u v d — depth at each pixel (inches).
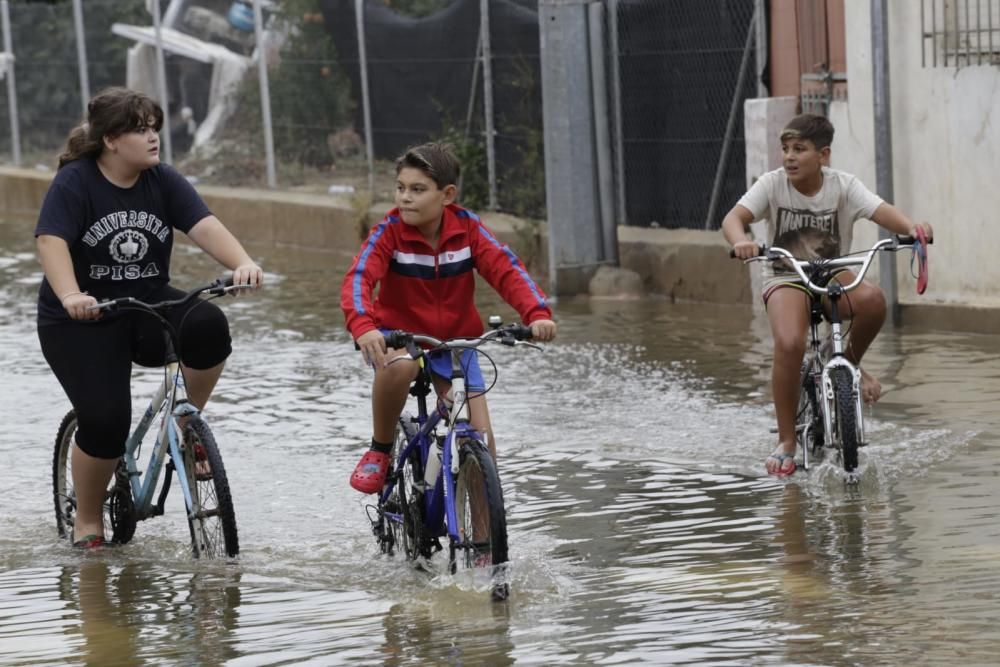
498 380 1160.2
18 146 2778.1
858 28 1309.1
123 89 747.4
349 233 1952.5
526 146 1722.4
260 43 2192.4
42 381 1226.0
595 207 1540.4
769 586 647.8
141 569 734.5
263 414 1079.0
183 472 740.7
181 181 765.3
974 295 1250.0
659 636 588.1
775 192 894.4
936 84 1250.6
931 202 1270.9
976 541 698.2
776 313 864.3
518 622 617.3
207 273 1822.1
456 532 656.4
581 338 1317.7
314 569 717.9
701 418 1005.2
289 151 2177.7
